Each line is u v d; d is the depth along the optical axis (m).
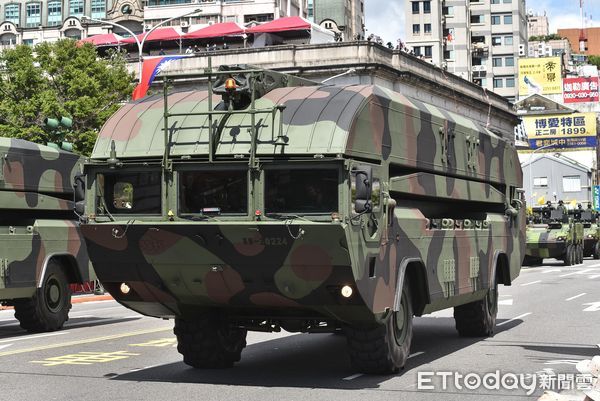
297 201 10.84
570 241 49.34
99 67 45.91
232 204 11.10
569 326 18.73
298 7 118.00
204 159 11.19
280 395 10.74
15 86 44.03
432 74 68.62
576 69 167.25
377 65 59.38
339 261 10.69
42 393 11.05
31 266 18.55
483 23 137.38
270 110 10.95
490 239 16.64
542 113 109.38
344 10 126.88
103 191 11.70
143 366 13.33
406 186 12.55
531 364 13.27
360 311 11.23
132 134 11.80
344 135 10.83
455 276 14.43
